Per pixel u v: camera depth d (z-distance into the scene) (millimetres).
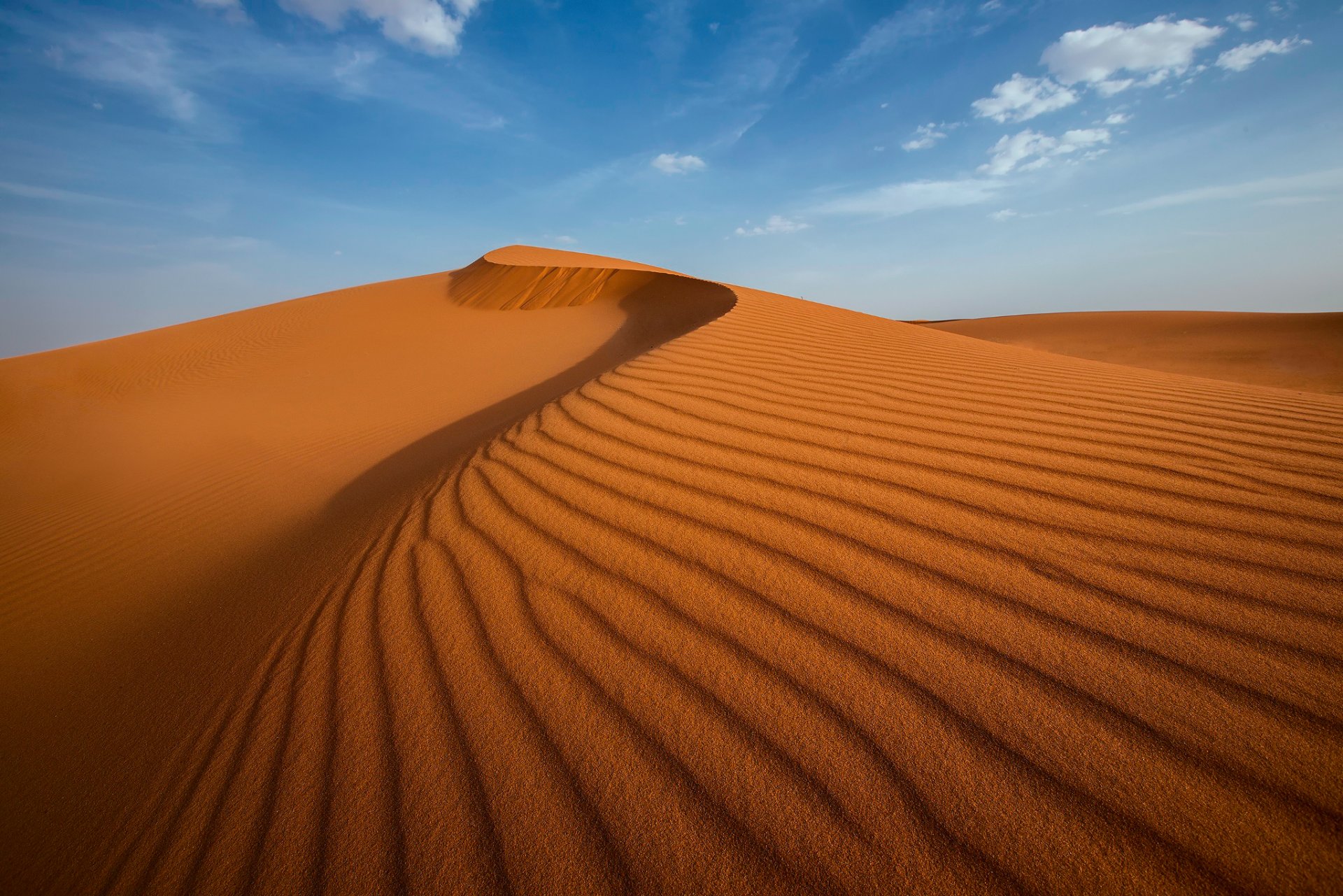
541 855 1235
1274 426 2998
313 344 15586
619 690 1627
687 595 1973
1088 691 1431
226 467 6848
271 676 2053
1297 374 18797
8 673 3006
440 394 9359
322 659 2039
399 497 3605
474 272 22234
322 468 6137
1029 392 3857
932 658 1588
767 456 2953
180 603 3289
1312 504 2139
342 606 2334
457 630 2002
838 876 1120
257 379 12664
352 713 1742
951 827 1175
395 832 1345
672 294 14547
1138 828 1121
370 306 20266
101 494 6574
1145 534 2037
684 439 3268
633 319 13266
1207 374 19609
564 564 2250
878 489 2518
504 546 2453
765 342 5645
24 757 2146
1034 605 1741
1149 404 3500
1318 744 1227
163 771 1793
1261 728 1279
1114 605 1704
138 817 1632
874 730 1403
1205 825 1110
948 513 2275
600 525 2486
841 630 1728
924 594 1839
